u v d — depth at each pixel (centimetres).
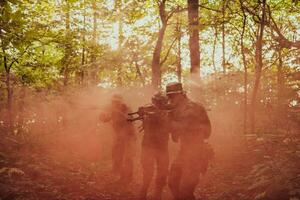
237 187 718
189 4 1468
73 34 1678
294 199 557
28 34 791
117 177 884
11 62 1162
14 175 723
